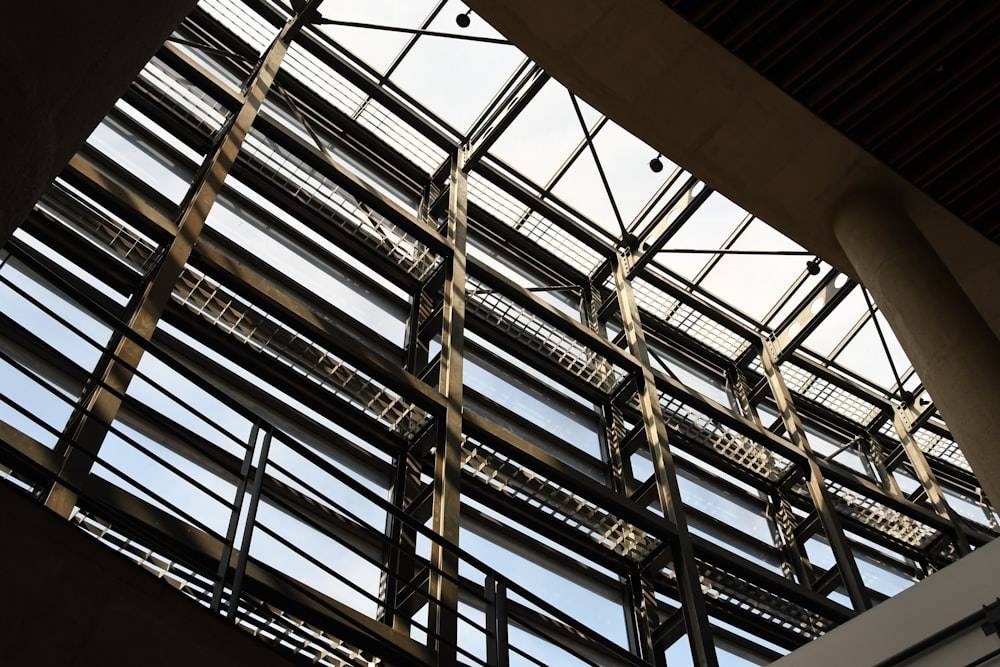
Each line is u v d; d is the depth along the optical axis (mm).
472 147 12992
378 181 12117
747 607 11039
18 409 3164
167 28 2186
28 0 1828
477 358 11172
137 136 9242
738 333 14664
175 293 8078
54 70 1842
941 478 15281
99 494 5809
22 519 2617
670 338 14367
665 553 10031
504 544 9281
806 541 12555
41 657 2500
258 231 9828
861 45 5539
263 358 8375
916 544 13680
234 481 7152
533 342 11758
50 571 2607
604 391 12180
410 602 7375
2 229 1713
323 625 6207
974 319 5340
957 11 5387
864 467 14898
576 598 9406
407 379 8875
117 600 2711
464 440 9500
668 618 9789
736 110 5926
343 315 9898
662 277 14219
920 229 6195
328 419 8586
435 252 11008
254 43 11656
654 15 5629
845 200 6172
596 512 9914
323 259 10234
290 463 7879
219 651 2852
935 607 4082
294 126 11375
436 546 7660
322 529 4113
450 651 6781
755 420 13930
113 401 6207
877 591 12711
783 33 5516
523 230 13414
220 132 9711
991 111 5719
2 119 1731
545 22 5824
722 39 5617
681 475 12375
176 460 6863
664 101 5984
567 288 13430
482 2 5848
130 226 8016
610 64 5902
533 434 10945
